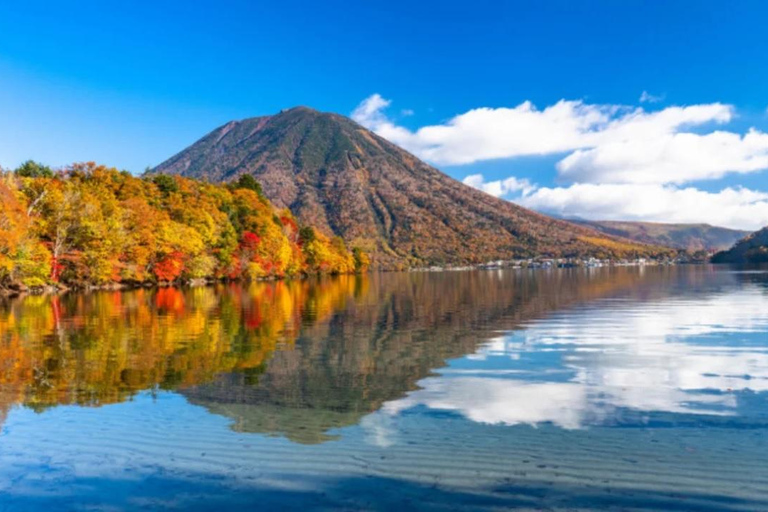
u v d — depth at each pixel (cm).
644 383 1288
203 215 7950
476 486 712
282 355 1705
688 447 841
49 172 7169
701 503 663
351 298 4600
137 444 877
